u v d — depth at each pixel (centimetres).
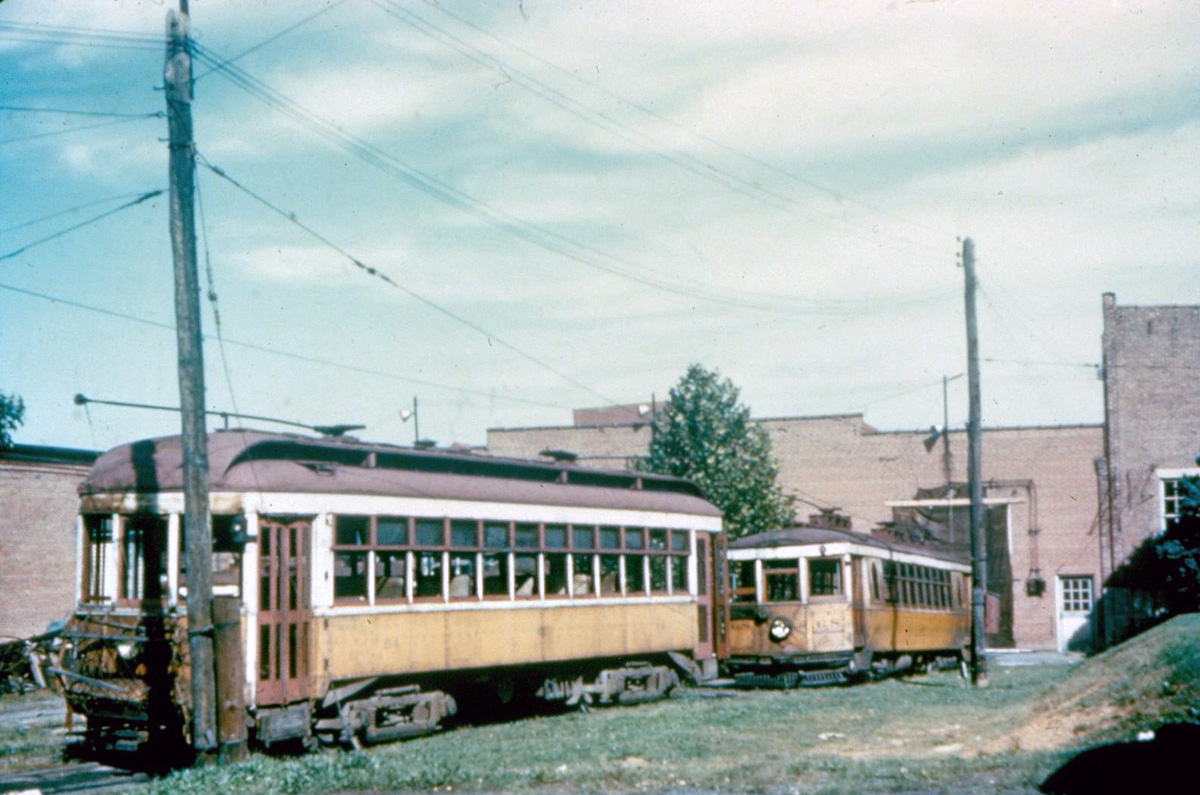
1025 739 1570
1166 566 4147
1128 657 1877
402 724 1953
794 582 2864
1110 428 4906
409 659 1905
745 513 3809
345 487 1817
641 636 2477
